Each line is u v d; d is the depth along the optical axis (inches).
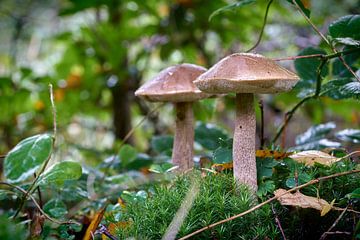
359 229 26.0
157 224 26.2
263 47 55.7
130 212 27.2
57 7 59.0
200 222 26.0
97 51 47.0
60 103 49.9
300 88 31.9
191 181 27.5
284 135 33.5
